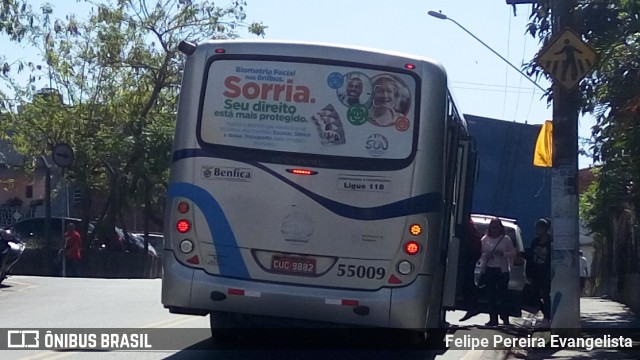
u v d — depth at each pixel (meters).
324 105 9.87
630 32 13.37
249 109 9.92
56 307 16.09
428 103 9.83
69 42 37.03
